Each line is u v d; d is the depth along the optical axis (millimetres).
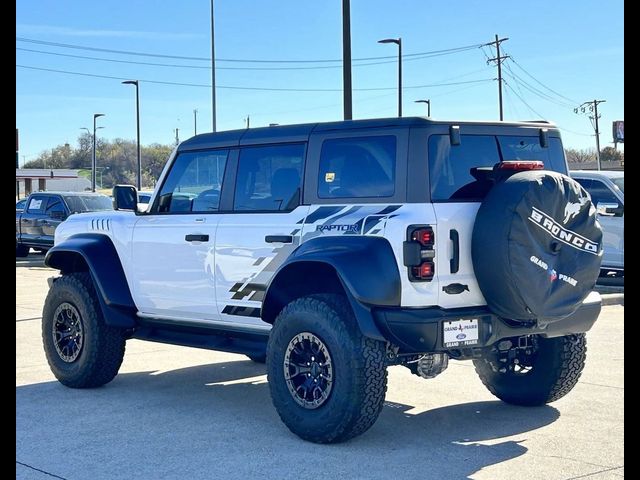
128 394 7910
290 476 5461
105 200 24469
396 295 5840
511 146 6648
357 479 5387
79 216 8578
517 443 6176
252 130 7188
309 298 6230
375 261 5879
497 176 6137
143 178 91500
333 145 6559
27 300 15383
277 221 6730
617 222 15195
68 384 8125
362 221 6117
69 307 8078
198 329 7531
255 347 7078
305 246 6297
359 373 5906
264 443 6227
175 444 6223
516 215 5809
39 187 80000
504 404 7383
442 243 5957
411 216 5914
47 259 8391
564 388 7047
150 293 7746
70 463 5797
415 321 5777
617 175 15664
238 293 7000
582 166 70625
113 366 8039
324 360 6070
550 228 5902
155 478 5465
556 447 6070
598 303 6629
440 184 6109
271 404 7480
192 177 7586
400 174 6113
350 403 5926
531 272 5809
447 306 6008
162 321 7816
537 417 6922
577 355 6945
